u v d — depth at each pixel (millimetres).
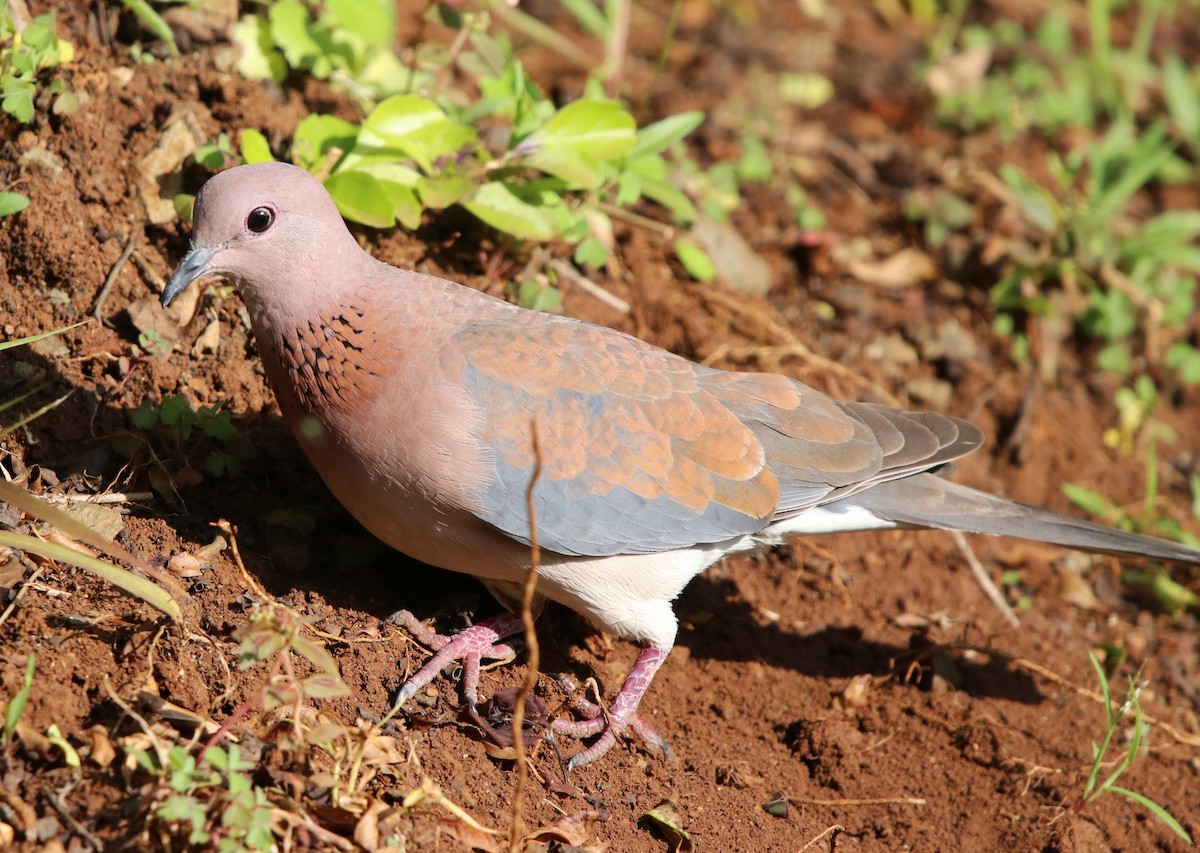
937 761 9359
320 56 10766
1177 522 12398
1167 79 16094
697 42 15758
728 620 10281
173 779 6262
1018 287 13117
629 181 11172
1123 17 18578
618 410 8203
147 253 9594
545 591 8531
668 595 8602
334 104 10875
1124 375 13523
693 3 16328
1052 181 14898
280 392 8055
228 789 6473
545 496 7965
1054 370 13305
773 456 8719
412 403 7754
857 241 13609
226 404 9406
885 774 9156
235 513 8859
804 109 15211
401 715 7973
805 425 8914
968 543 11734
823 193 13961
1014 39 17344
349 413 7801
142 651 7363
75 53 9875
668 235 12328
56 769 6590
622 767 8453
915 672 10164
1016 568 11727
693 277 12312
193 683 7332
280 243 7660
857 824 8750
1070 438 12883
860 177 14359
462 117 11023
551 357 8156
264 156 9539
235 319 9664
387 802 7145
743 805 8562
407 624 8531
